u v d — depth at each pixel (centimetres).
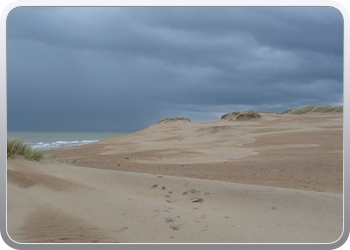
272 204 749
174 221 656
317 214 697
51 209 707
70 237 584
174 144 3048
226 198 789
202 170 1412
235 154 2133
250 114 5122
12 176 872
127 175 970
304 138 2898
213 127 4019
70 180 920
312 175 1276
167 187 876
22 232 598
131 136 4522
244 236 596
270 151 2242
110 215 679
